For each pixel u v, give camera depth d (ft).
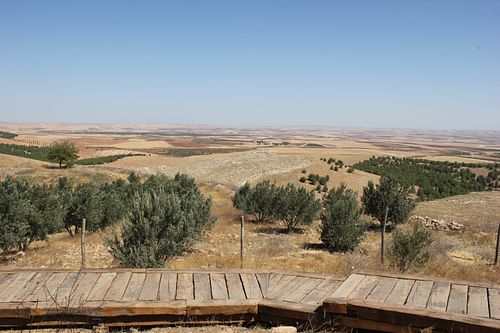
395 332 16.55
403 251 36.17
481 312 16.57
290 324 18.71
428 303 17.40
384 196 68.95
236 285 21.18
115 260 39.55
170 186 71.77
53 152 164.55
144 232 36.29
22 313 17.95
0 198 46.03
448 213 78.95
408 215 69.00
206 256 42.91
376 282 19.98
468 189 146.92
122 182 101.91
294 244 54.13
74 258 43.16
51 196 53.01
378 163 214.69
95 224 60.29
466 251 50.14
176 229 37.27
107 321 18.49
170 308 18.61
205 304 18.86
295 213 64.80
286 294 20.11
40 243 53.98
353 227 50.49
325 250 50.47
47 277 21.75
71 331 18.24
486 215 76.43
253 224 69.92
